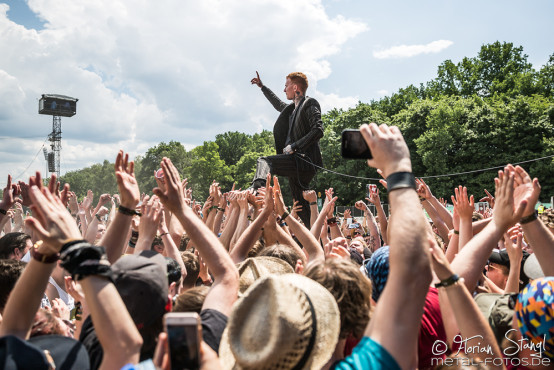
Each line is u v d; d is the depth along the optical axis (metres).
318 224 4.52
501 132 48.50
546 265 2.16
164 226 3.14
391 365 1.33
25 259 4.23
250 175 92.25
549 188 45.56
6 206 3.72
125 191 2.23
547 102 50.25
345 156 1.72
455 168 49.88
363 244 5.08
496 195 2.16
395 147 1.56
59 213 1.69
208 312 1.98
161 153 114.00
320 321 1.55
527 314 1.79
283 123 8.47
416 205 1.46
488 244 2.09
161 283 1.99
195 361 1.27
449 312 2.01
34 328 2.22
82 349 1.93
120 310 1.60
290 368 1.41
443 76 68.75
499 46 64.56
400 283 1.39
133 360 1.56
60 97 70.31
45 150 70.44
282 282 1.51
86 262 1.60
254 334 1.45
